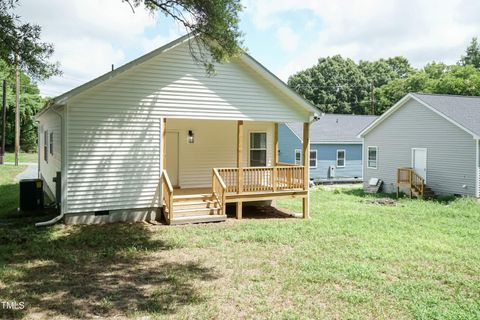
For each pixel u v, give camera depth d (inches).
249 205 595.5
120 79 426.9
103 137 422.9
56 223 413.7
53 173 565.9
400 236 411.2
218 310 208.8
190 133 553.6
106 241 354.9
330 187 1040.8
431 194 800.9
